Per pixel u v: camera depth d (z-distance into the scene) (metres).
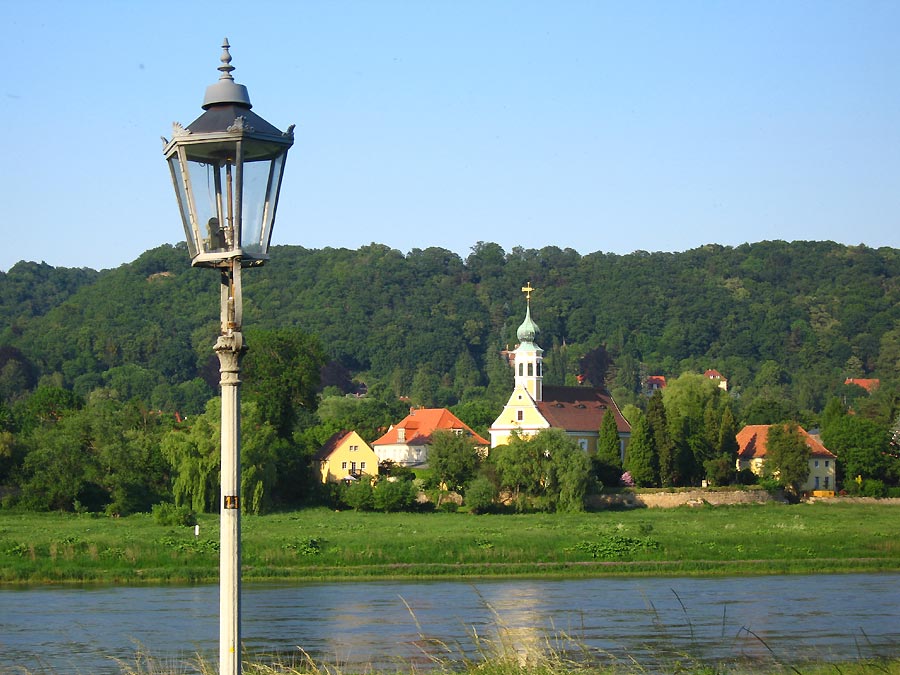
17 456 189.62
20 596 107.88
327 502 199.62
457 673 47.19
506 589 114.31
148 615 94.75
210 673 45.06
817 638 81.88
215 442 180.12
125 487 182.25
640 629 85.75
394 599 106.19
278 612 97.56
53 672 68.75
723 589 113.88
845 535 153.38
